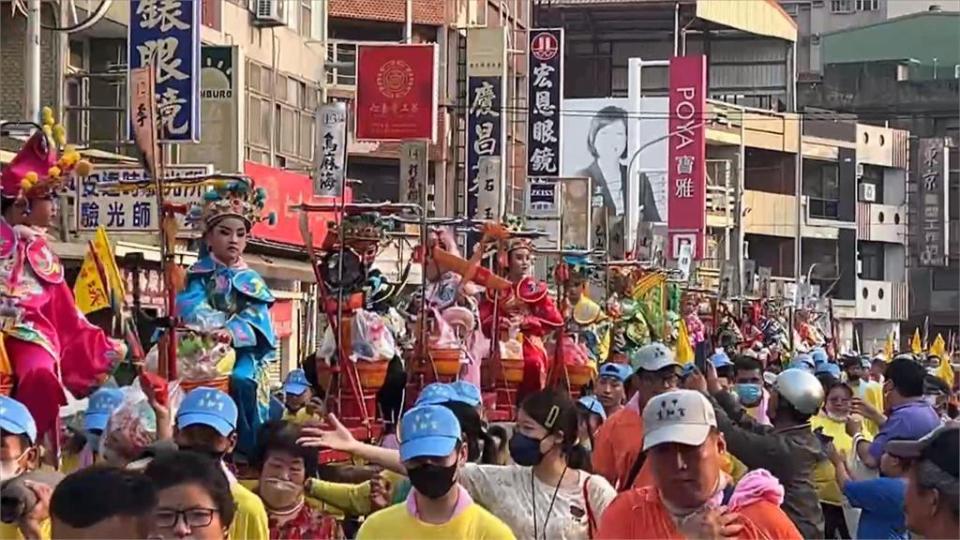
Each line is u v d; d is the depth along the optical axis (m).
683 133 48.91
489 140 34.09
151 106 13.39
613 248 42.81
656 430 7.22
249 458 10.16
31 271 9.80
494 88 34.22
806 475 9.48
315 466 9.45
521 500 8.92
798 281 60.00
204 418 8.36
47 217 10.05
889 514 9.97
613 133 59.12
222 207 10.98
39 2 19.17
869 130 71.44
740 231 59.50
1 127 10.63
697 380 11.40
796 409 10.02
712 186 61.59
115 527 5.79
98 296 12.20
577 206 36.97
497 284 15.86
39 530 7.29
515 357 16.31
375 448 9.02
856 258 70.00
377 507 9.38
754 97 67.75
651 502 7.34
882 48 80.19
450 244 16.34
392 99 29.81
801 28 84.88
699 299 36.12
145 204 19.41
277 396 13.27
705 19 63.16
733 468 9.38
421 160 32.53
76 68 24.75
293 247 26.77
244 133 28.52
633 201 48.03
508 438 10.77
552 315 16.83
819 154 68.88
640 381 10.70
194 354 10.32
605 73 64.88
